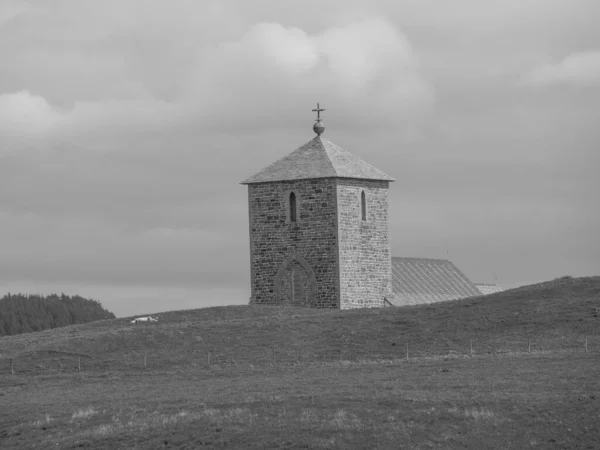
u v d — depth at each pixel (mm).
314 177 140125
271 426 76062
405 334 114062
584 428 73875
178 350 113500
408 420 76062
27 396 96250
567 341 105750
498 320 114688
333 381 92562
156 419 79938
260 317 125938
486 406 78188
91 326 131250
